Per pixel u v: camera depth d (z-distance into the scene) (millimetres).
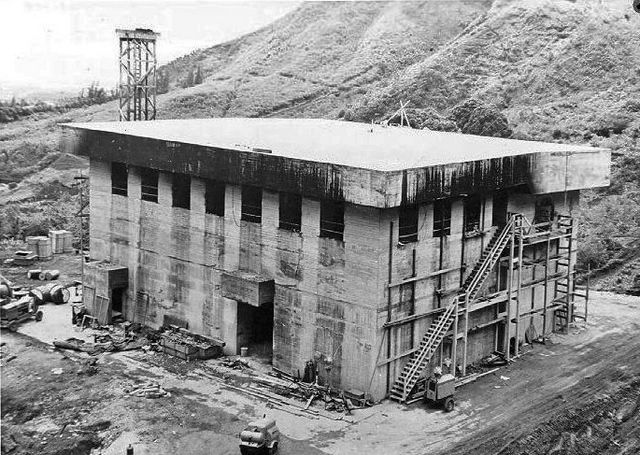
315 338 41531
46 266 65750
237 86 140500
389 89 109750
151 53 70812
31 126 133750
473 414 38562
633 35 104062
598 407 40188
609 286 61781
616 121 84188
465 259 43500
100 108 142625
